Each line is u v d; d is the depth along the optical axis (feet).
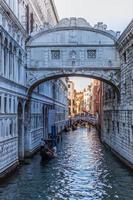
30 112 124.36
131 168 97.09
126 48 104.63
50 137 159.84
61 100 268.00
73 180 88.07
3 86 86.17
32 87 120.37
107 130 157.48
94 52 117.91
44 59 117.29
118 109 122.42
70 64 117.08
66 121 331.16
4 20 87.04
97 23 117.29
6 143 88.84
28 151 121.90
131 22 91.09
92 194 74.90
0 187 79.71
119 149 119.85
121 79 116.06
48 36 117.50
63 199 70.95
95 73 117.60
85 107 643.04
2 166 84.69
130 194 74.64
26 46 117.29
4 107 87.81
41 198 71.31
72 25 117.19
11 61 97.66
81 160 120.37
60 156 130.52
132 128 97.04
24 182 84.94
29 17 126.21
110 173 96.43
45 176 92.27
